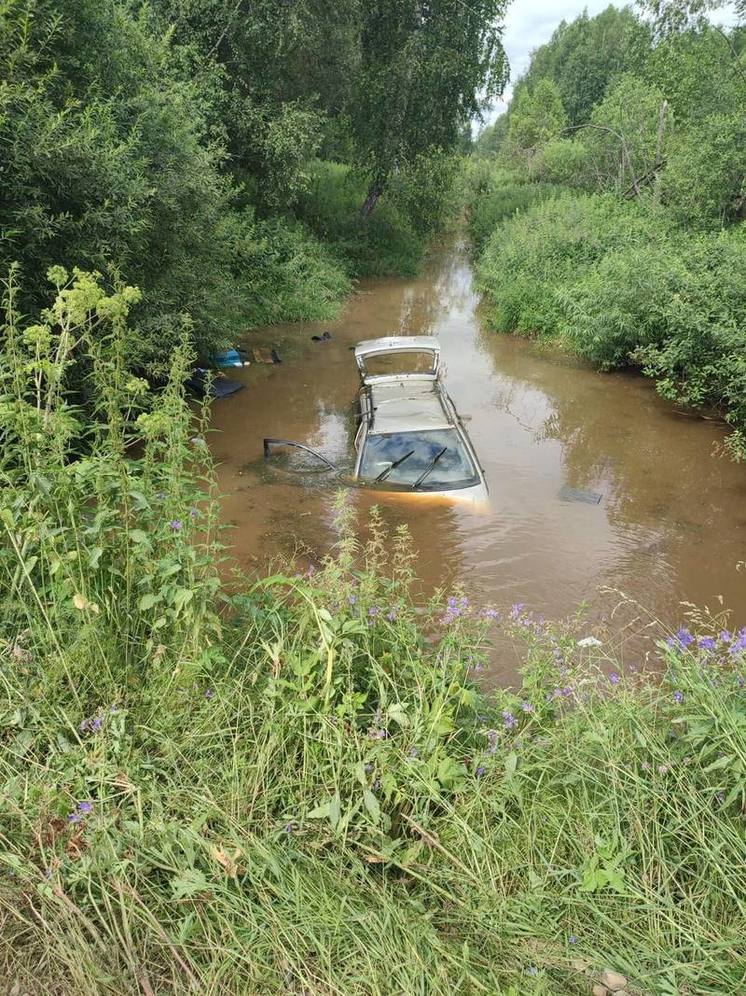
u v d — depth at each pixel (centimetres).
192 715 311
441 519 633
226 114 1723
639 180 2161
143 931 238
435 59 2153
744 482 759
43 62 762
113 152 733
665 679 318
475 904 247
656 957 227
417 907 246
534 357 1303
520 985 221
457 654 343
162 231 879
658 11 1853
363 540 600
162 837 259
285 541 599
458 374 1186
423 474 684
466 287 2192
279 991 220
